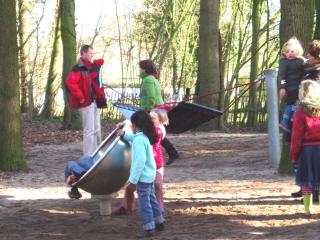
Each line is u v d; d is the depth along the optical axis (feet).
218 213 27.20
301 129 24.49
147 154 23.76
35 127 84.84
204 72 77.20
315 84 24.41
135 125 23.76
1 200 31.89
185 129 31.60
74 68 35.96
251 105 83.25
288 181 35.09
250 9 100.27
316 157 24.62
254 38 89.51
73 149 57.98
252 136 66.85
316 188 24.94
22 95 110.22
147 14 110.01
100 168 24.68
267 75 41.60
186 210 28.12
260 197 30.45
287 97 28.68
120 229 25.64
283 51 28.66
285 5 36.83
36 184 37.22
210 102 77.10
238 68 90.74
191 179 38.11
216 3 77.46
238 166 43.68
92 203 30.71
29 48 114.11
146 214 23.93
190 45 108.37
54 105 103.65
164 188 34.73
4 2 41.75
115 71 124.47
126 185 27.68
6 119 42.42
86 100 35.78
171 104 30.07
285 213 26.30
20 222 27.17
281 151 38.50
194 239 22.89
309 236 21.61
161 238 23.49
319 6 48.96
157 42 104.01
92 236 24.67
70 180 25.44
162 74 111.04
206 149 55.42
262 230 23.53
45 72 118.11
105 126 86.02
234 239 22.36
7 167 42.42
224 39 100.63
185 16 96.43
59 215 28.40
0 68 42.16
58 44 102.47
